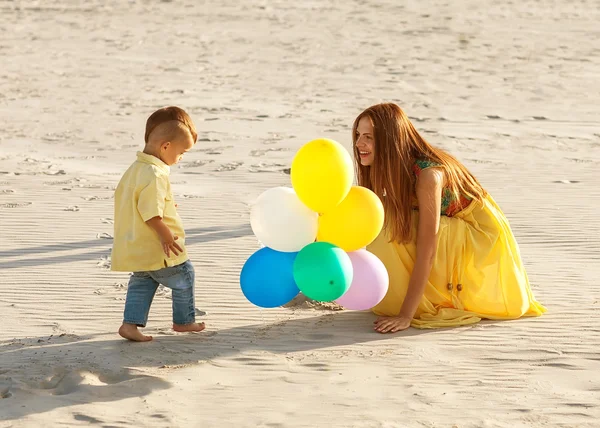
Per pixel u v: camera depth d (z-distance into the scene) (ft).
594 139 53.16
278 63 83.87
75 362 19.89
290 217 20.31
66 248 29.76
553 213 34.47
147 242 20.36
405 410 17.44
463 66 82.89
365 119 22.31
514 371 19.42
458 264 22.71
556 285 25.70
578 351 20.52
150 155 20.29
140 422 16.90
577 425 16.70
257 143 50.85
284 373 19.44
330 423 16.85
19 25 104.63
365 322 22.80
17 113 60.13
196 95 68.03
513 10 120.88
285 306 24.12
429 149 22.59
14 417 17.06
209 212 34.65
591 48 93.09
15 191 38.11
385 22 110.52
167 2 125.29
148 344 21.17
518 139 52.85
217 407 17.62
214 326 22.57
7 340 21.40
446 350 20.74
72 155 47.47
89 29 103.14
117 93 68.59
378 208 20.72
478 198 22.86
